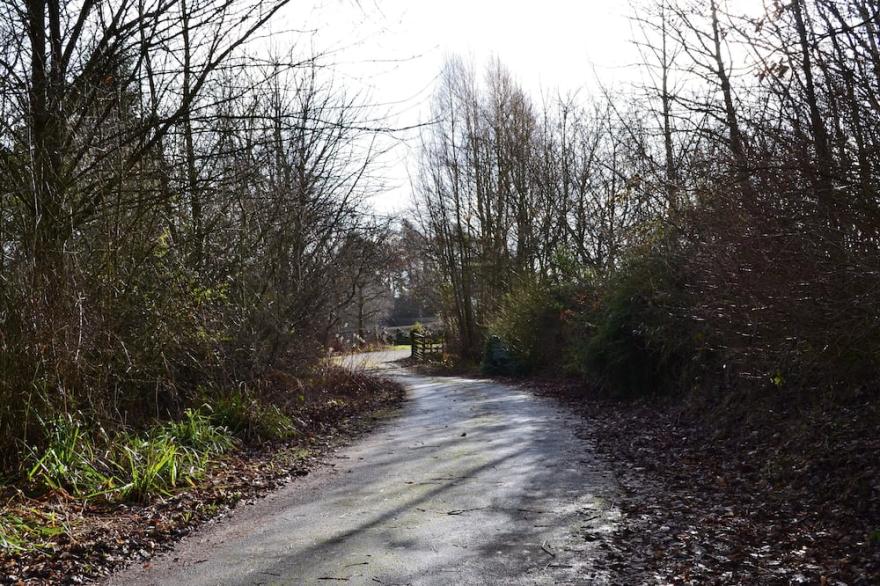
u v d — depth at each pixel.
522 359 26.27
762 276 7.96
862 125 7.03
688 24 9.33
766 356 9.05
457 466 9.34
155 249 11.05
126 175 10.09
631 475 8.52
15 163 8.87
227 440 10.68
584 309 21.19
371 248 18.61
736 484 7.77
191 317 11.41
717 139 9.16
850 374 8.48
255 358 13.47
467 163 36.25
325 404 16.42
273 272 14.68
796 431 8.73
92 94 9.81
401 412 16.44
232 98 10.67
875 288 6.73
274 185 14.38
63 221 9.22
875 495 6.29
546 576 5.28
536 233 32.09
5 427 7.89
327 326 18.42
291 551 6.09
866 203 6.93
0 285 8.17
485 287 36.81
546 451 10.23
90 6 9.97
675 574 5.24
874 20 6.82
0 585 5.40
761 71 7.94
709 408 11.70
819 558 5.36
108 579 5.66
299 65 10.87
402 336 60.53
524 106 34.38
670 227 13.56
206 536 6.75
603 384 16.47
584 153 26.20
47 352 8.33
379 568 5.55
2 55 9.10
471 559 5.68
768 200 8.02
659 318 13.91
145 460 8.77
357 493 8.12
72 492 7.76
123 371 10.09
